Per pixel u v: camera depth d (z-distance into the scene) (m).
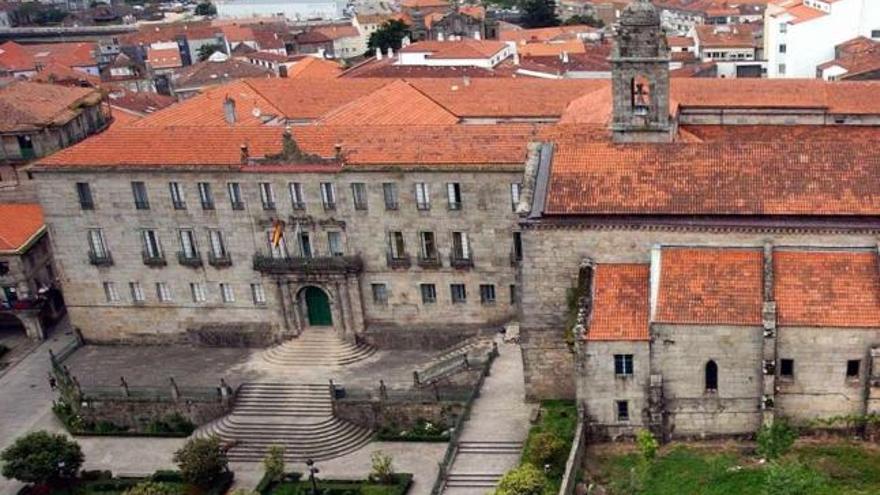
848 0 161.00
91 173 85.12
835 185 62.88
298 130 85.94
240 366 85.56
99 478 74.88
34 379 91.38
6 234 98.44
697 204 63.56
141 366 87.44
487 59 159.12
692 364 61.59
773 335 58.44
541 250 65.81
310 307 87.12
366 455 74.75
